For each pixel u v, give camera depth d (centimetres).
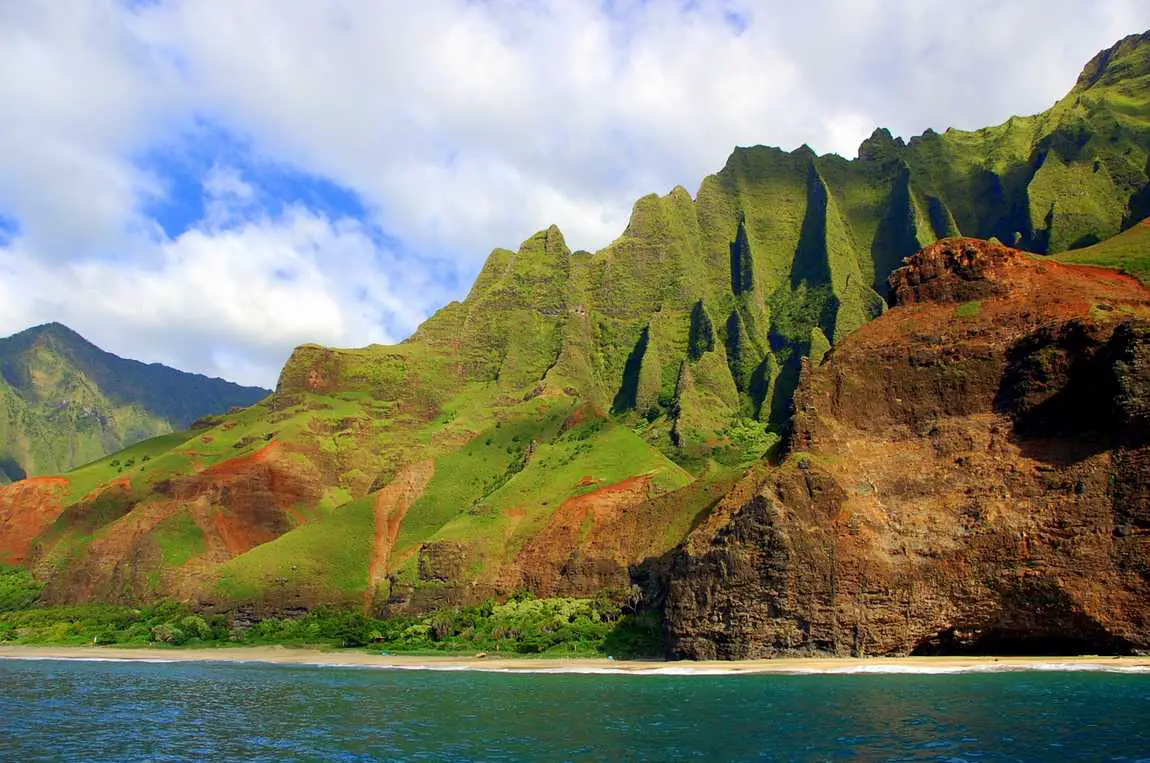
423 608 14088
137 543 17000
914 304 11144
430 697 7719
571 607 12344
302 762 5253
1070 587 8156
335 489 19488
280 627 14425
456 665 10781
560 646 11494
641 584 12094
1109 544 8188
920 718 5753
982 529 8831
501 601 13662
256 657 12512
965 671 7775
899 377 10469
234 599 14875
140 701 7775
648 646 10856
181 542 16950
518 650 11688
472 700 7444
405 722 6450
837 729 5562
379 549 16312
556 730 5959
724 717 6125
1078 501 8506
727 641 9138
